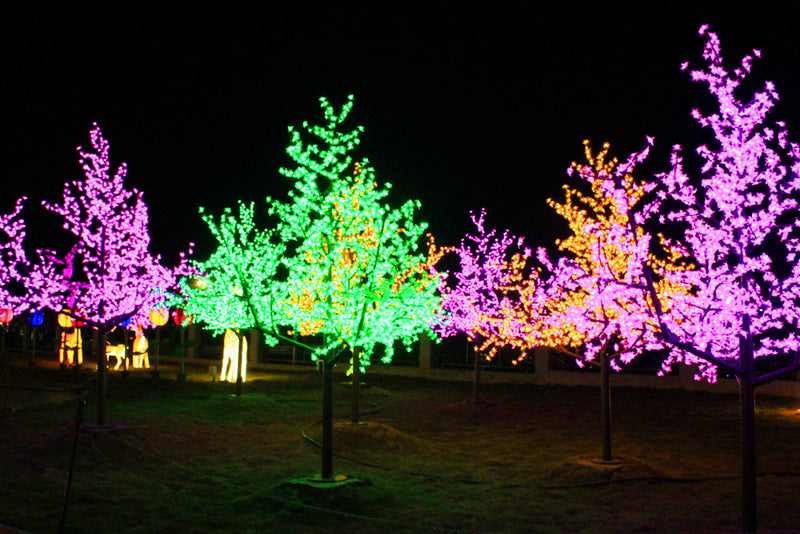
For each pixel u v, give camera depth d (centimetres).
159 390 2200
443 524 933
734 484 1132
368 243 1304
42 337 3850
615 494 1083
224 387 2386
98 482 1077
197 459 1288
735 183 844
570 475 1180
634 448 1422
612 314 1195
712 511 988
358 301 1159
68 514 912
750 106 846
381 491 1074
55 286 1537
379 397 2253
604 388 1234
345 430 1451
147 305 1513
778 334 1130
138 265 1538
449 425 1731
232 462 1272
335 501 1007
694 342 909
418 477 1188
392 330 1736
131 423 1565
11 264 1527
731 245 855
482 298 1973
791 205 832
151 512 941
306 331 1580
